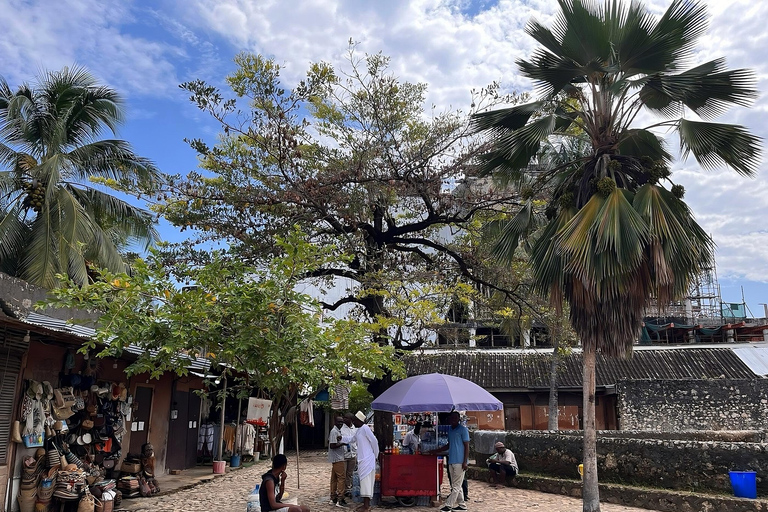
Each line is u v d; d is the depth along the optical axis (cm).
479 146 1439
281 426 784
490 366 2527
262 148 1414
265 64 1351
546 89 1052
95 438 1060
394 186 1429
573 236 893
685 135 956
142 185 1420
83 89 1816
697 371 2377
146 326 677
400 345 1491
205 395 857
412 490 1062
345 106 1461
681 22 920
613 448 1152
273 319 716
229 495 1195
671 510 1006
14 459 854
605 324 905
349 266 1572
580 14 941
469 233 1619
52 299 672
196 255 1426
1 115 1695
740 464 989
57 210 1598
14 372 855
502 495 1198
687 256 888
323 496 1184
